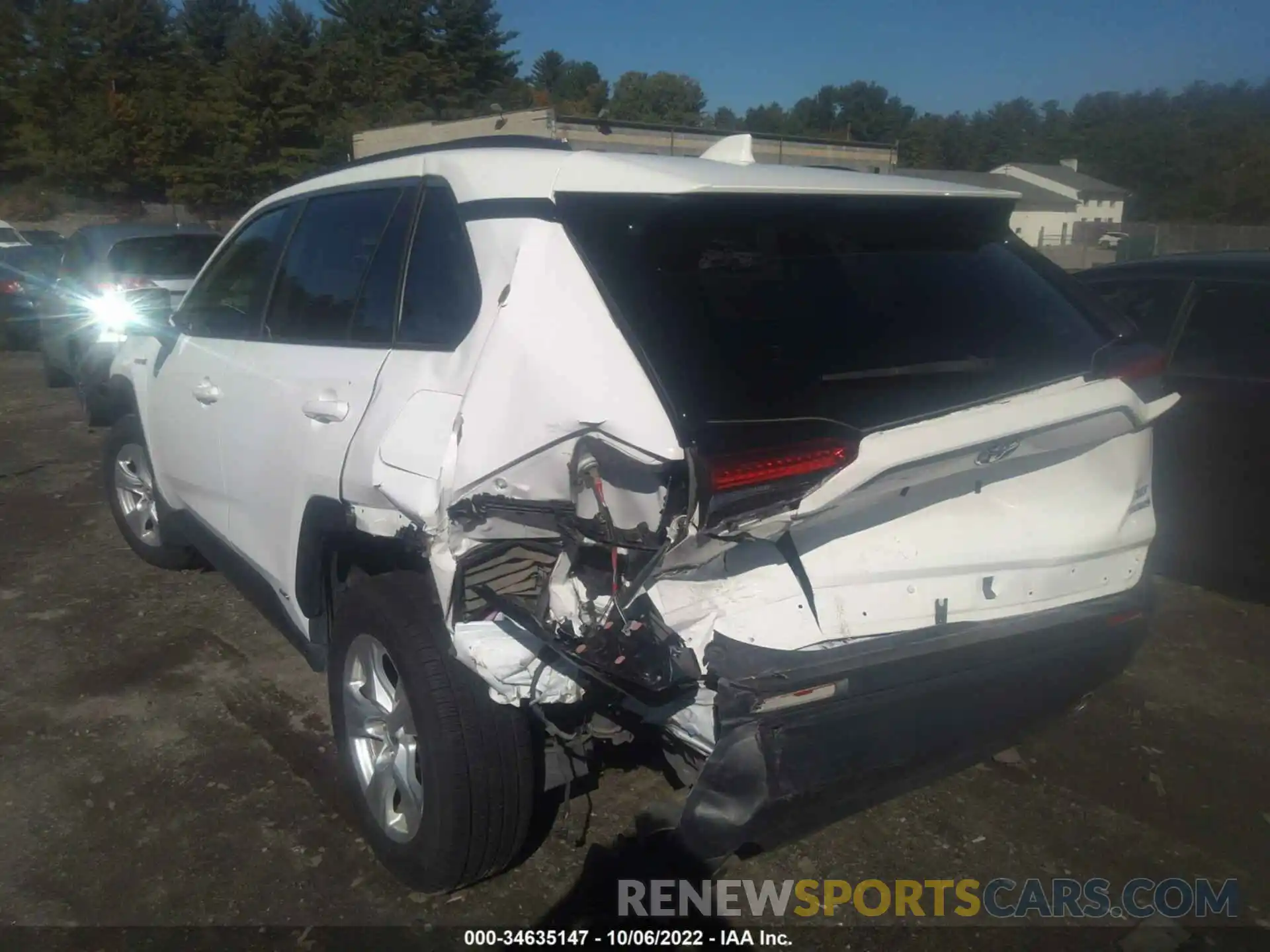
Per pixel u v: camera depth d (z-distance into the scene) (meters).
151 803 3.48
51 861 3.19
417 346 2.98
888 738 2.48
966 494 2.77
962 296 2.84
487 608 2.69
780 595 2.47
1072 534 2.93
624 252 2.52
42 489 7.25
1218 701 4.16
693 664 2.33
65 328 10.55
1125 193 67.19
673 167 2.69
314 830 3.34
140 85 49.38
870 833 3.36
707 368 2.36
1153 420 2.94
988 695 2.66
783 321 2.53
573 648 2.40
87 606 5.10
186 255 10.73
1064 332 2.88
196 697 4.18
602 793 3.50
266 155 48.16
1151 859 3.24
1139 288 5.47
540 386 2.46
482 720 2.74
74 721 3.99
